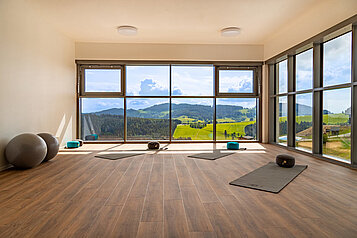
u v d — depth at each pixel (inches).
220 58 282.7
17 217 84.4
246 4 177.3
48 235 71.9
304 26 199.8
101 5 179.3
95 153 214.4
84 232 73.7
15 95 170.2
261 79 289.4
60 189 114.9
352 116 154.6
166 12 191.9
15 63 170.4
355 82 151.1
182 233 73.2
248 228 76.2
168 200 100.3
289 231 74.3
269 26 223.1
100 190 113.2
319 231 74.3
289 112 237.5
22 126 178.1
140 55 278.5
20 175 140.2
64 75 249.0
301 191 111.3
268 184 121.0
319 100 193.3
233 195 106.2
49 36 218.7
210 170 151.2
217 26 223.5
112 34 247.1
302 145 220.1
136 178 133.5
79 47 274.2
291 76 236.5
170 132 295.6
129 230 75.0
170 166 162.7
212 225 78.3
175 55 280.5
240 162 175.6
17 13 172.1
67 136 257.8
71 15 197.6
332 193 108.5
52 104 224.8
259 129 292.0
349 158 164.6
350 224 78.7
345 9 153.3
